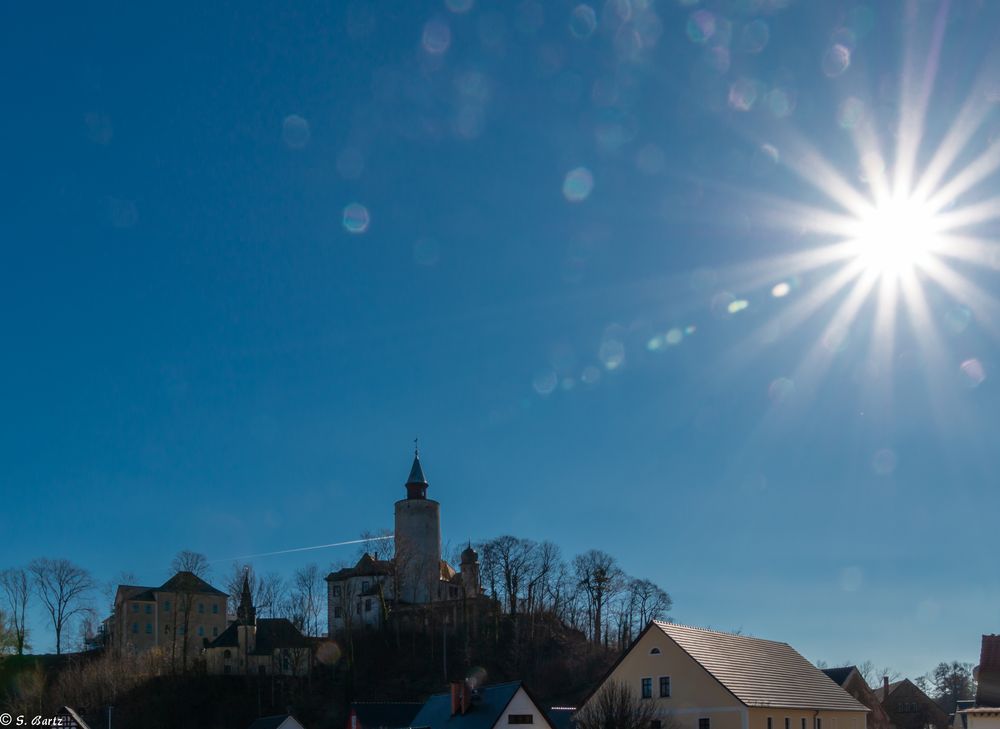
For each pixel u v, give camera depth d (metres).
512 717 68.12
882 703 122.75
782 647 78.88
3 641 125.50
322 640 138.88
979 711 53.09
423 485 158.00
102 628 161.25
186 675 124.00
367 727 91.75
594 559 154.62
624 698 60.75
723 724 60.91
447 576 161.50
